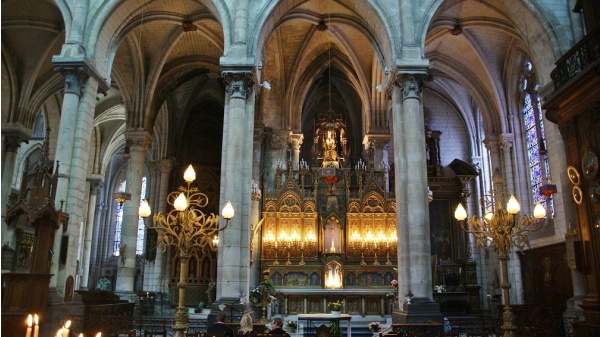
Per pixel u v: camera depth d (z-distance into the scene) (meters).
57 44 25.47
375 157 29.08
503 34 24.66
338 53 29.81
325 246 26.41
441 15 22.62
